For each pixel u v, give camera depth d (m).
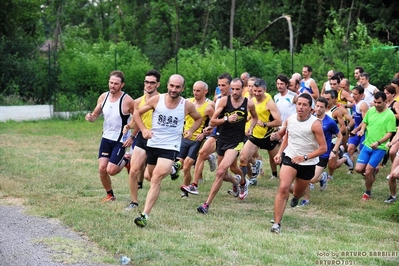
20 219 11.53
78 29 66.50
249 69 33.66
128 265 9.05
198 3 56.06
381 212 13.59
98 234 10.38
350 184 16.89
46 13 58.84
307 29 52.06
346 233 11.47
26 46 43.78
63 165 18.41
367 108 18.05
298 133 11.18
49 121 31.44
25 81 40.28
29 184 15.12
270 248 9.98
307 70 21.02
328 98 15.87
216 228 11.24
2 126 28.92
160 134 11.48
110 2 68.25
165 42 57.19
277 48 54.53
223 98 13.17
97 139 24.91
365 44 36.56
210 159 15.80
